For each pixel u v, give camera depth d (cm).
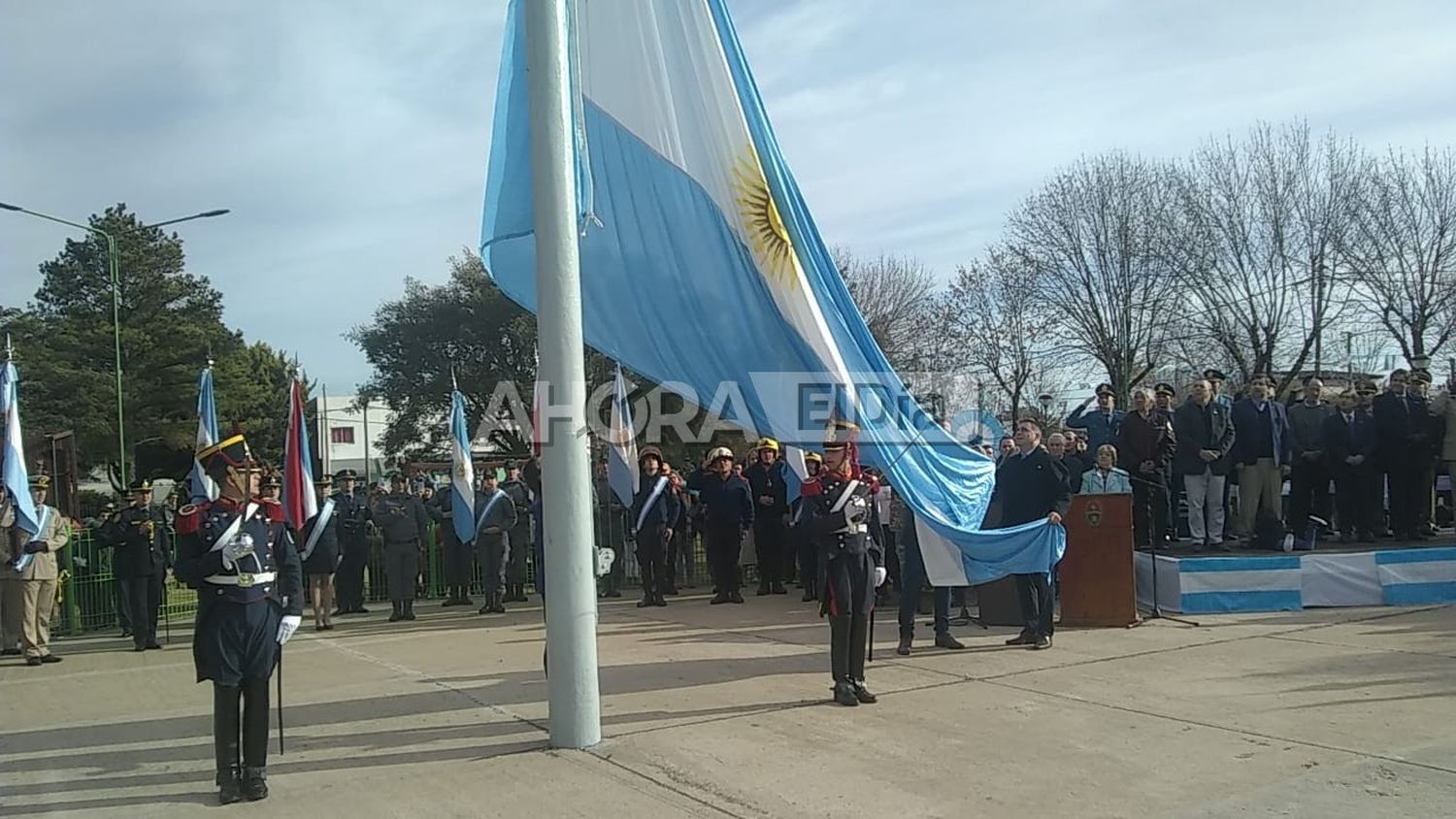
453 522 1503
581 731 660
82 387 3716
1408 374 1321
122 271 3991
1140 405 1263
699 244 837
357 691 871
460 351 4119
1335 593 1130
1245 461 1252
